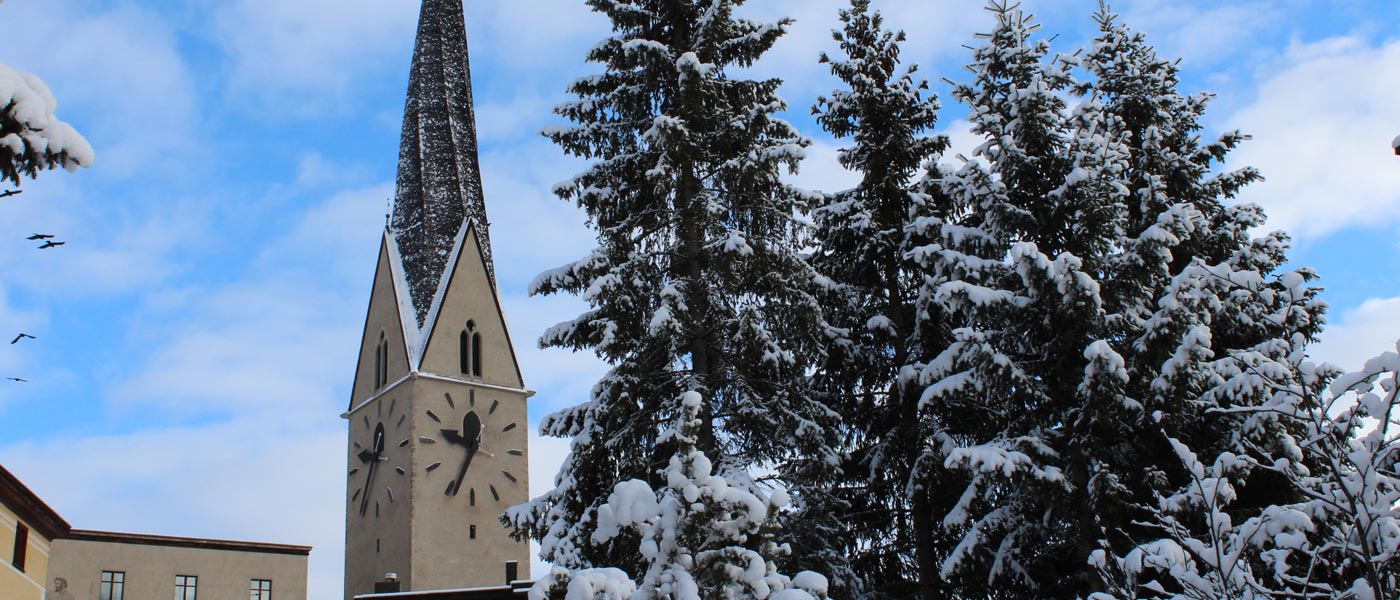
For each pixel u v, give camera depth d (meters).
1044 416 19.19
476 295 62.88
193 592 45.12
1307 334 20.12
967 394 19.05
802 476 20.30
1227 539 12.87
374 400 61.03
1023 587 20.25
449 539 56.06
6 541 24.66
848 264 24.69
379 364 62.16
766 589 11.55
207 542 45.94
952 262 19.17
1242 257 21.25
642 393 20.39
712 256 20.91
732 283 20.94
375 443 59.81
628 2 22.67
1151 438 18.55
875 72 25.00
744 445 20.89
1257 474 18.53
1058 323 18.41
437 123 67.75
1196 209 21.02
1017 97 20.36
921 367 21.88
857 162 24.78
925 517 21.95
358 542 58.91
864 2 25.47
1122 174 21.42
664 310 19.44
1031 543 19.83
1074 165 19.45
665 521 11.77
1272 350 17.27
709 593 11.47
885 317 23.42
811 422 20.36
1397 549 10.41
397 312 61.44
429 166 66.12
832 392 23.88
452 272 62.38
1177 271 21.98
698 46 21.86
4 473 23.30
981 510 21.22
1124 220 19.34
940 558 22.48
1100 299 18.05
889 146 24.61
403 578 54.56
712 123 22.08
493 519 57.94
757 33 22.14
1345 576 13.99
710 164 22.25
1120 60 23.36
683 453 11.93
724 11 21.75
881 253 24.20
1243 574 11.84
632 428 20.44
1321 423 10.95
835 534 21.30
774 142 22.08
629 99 21.98
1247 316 19.12
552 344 21.55
